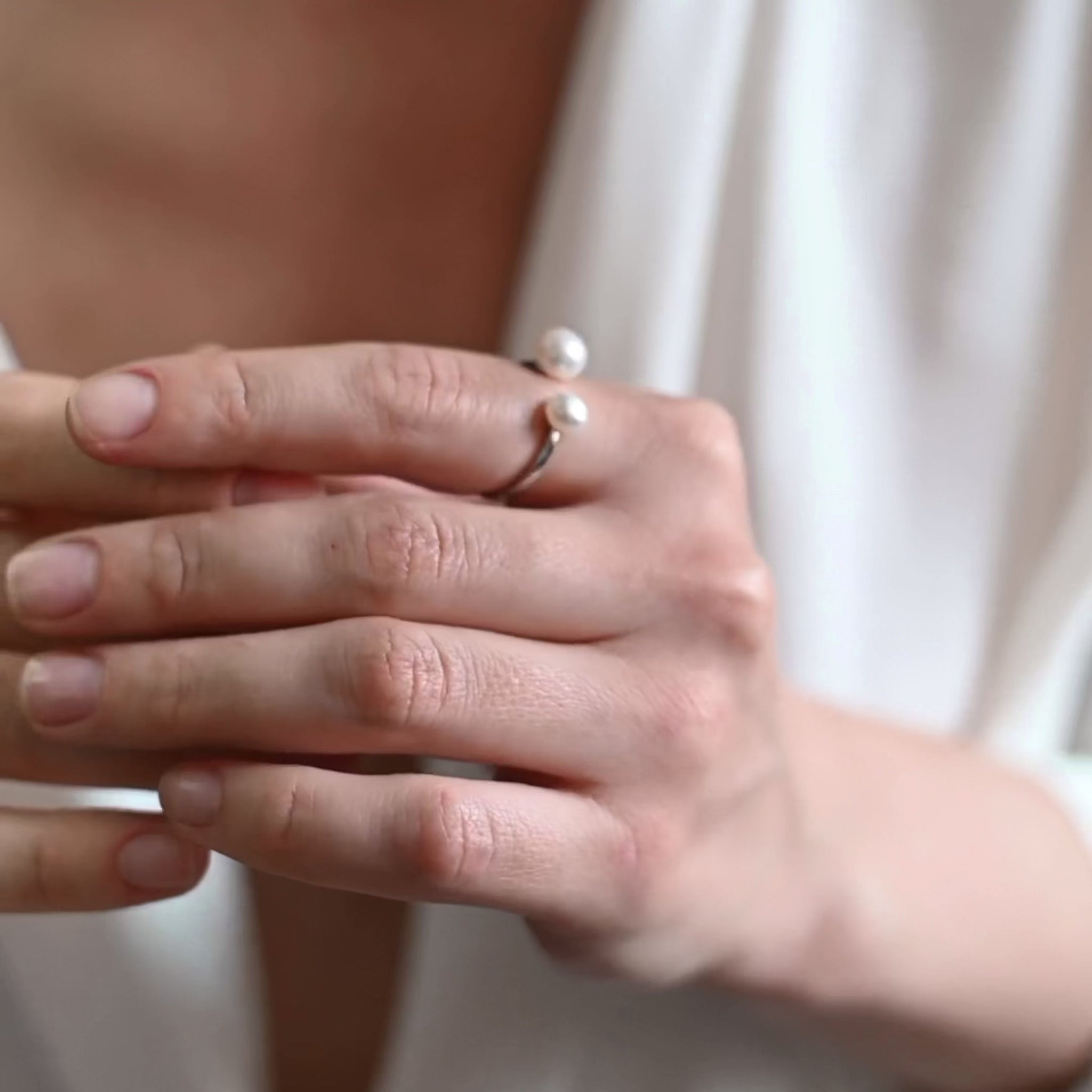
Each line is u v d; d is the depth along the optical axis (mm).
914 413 369
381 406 297
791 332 358
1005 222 358
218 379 294
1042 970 352
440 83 360
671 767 305
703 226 357
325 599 296
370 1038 379
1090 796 384
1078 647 375
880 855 343
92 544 296
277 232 365
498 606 300
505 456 305
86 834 307
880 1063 360
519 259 367
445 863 293
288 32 357
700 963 328
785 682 364
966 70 354
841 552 368
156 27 356
